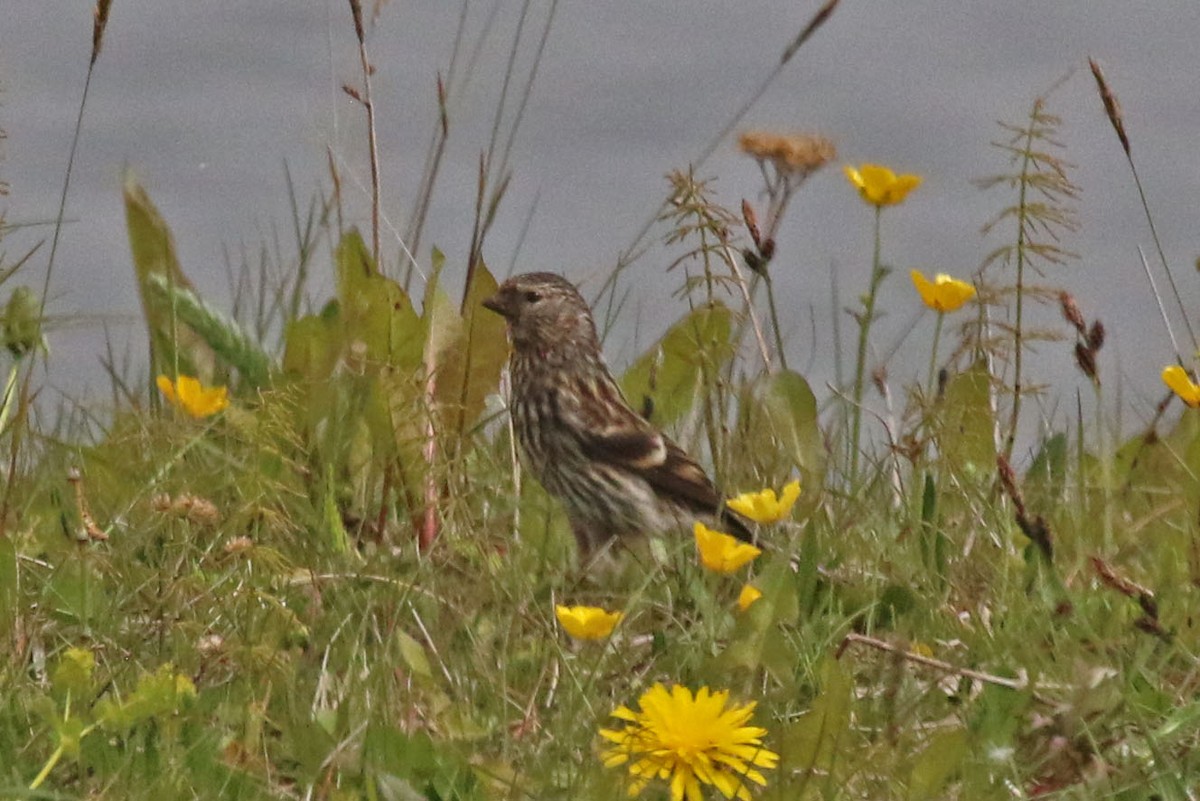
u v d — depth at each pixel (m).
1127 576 10.33
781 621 8.71
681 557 10.33
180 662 8.77
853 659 9.23
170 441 10.88
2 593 9.07
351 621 9.24
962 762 8.10
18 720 8.17
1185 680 8.91
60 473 10.78
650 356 12.73
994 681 8.61
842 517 11.04
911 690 8.86
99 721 7.78
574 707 8.55
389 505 10.94
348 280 11.93
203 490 10.62
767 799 7.75
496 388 12.16
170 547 9.84
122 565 9.65
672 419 12.59
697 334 12.23
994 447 11.65
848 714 8.00
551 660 9.05
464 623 9.29
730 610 9.53
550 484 12.38
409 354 11.82
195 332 12.20
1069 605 9.41
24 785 7.72
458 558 10.33
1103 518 10.96
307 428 11.09
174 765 7.83
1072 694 8.23
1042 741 8.30
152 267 12.30
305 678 8.65
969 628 9.61
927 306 11.48
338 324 11.71
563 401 12.29
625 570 10.62
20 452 10.95
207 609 9.23
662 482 12.04
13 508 10.33
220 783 7.86
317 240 13.23
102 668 8.76
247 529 10.41
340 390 11.23
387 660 8.62
